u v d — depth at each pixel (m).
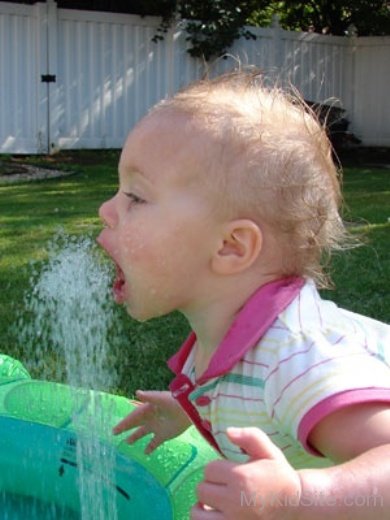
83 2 10.11
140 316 1.36
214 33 10.09
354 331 1.27
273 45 10.89
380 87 11.78
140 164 1.32
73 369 1.92
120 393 2.60
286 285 1.32
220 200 1.28
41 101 9.54
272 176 1.28
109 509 1.83
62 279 1.80
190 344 1.51
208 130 1.29
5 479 2.00
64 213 5.77
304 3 12.03
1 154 9.34
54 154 9.55
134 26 10.00
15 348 2.91
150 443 1.77
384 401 1.13
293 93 1.62
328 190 1.36
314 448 1.18
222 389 1.32
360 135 12.01
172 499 1.74
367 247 4.67
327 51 11.59
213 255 1.30
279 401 1.21
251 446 1.07
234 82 1.47
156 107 1.39
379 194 7.04
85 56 9.77
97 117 9.93
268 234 1.30
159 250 1.30
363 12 11.68
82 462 1.92
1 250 4.54
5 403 2.14
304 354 1.21
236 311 1.33
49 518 1.89
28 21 9.39
